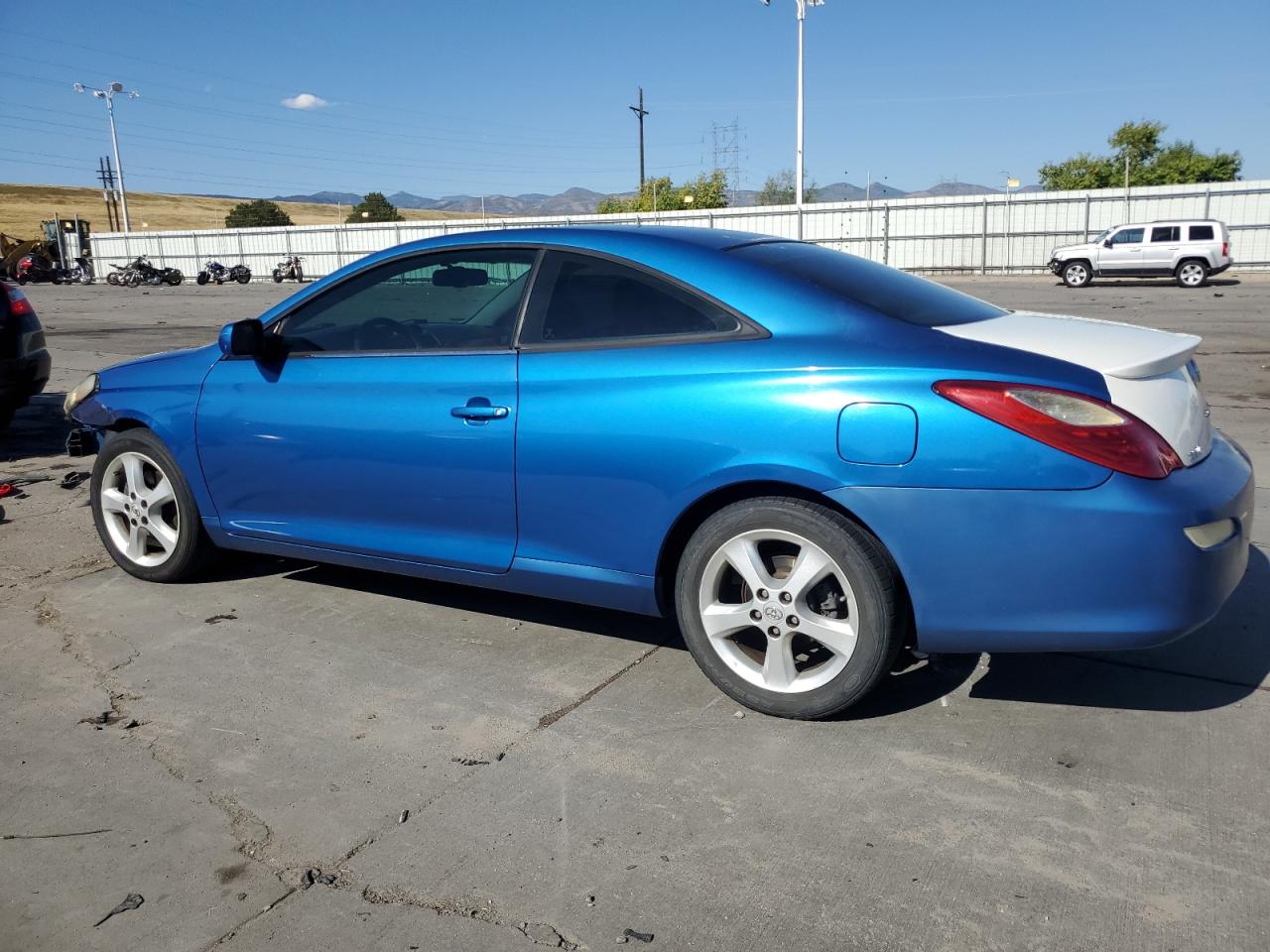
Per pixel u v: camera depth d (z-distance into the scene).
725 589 3.09
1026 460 2.53
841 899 2.16
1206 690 3.06
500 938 2.08
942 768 2.68
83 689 3.28
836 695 2.84
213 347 4.09
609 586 3.17
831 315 2.86
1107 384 2.56
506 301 3.35
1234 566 2.66
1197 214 31.52
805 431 2.73
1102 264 26.42
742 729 2.93
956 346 2.71
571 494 3.14
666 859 2.33
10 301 7.05
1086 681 3.15
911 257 35.66
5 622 3.87
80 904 2.21
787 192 62.75
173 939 2.10
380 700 3.17
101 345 14.48
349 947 2.06
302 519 3.83
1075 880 2.21
